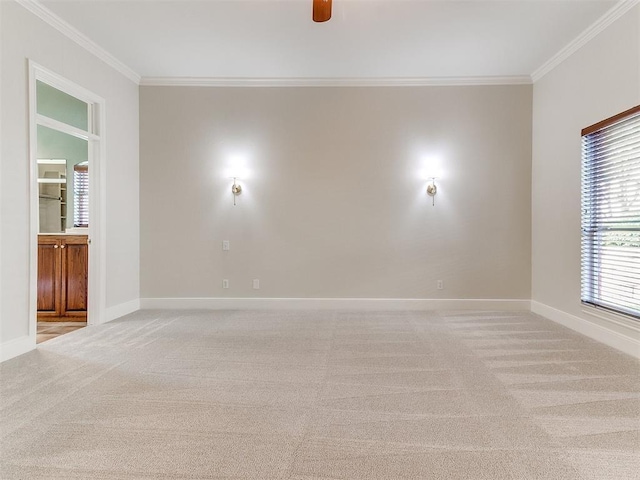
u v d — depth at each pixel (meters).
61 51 3.68
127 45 4.14
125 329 4.07
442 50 4.21
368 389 2.52
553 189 4.46
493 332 3.94
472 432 1.97
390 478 1.60
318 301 5.14
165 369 2.88
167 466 1.68
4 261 3.08
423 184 5.07
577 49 3.99
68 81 3.77
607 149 3.58
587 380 2.66
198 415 2.15
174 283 5.18
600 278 3.69
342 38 3.97
